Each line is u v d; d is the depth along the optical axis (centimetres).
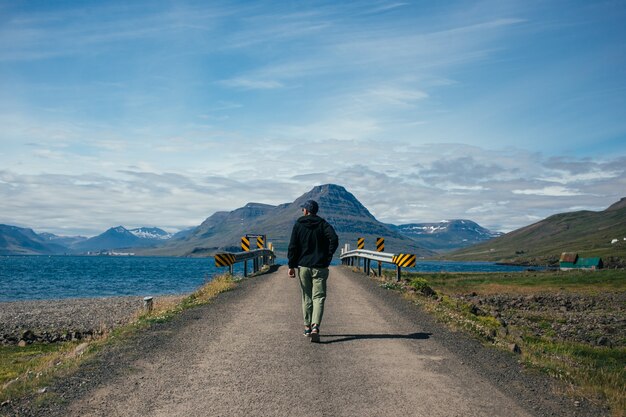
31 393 621
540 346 1355
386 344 907
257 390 629
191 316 1220
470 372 733
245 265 2580
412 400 596
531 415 560
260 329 1044
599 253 19088
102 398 598
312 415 543
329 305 1416
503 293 3875
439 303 1620
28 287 4825
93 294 3988
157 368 735
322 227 938
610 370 991
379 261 2467
